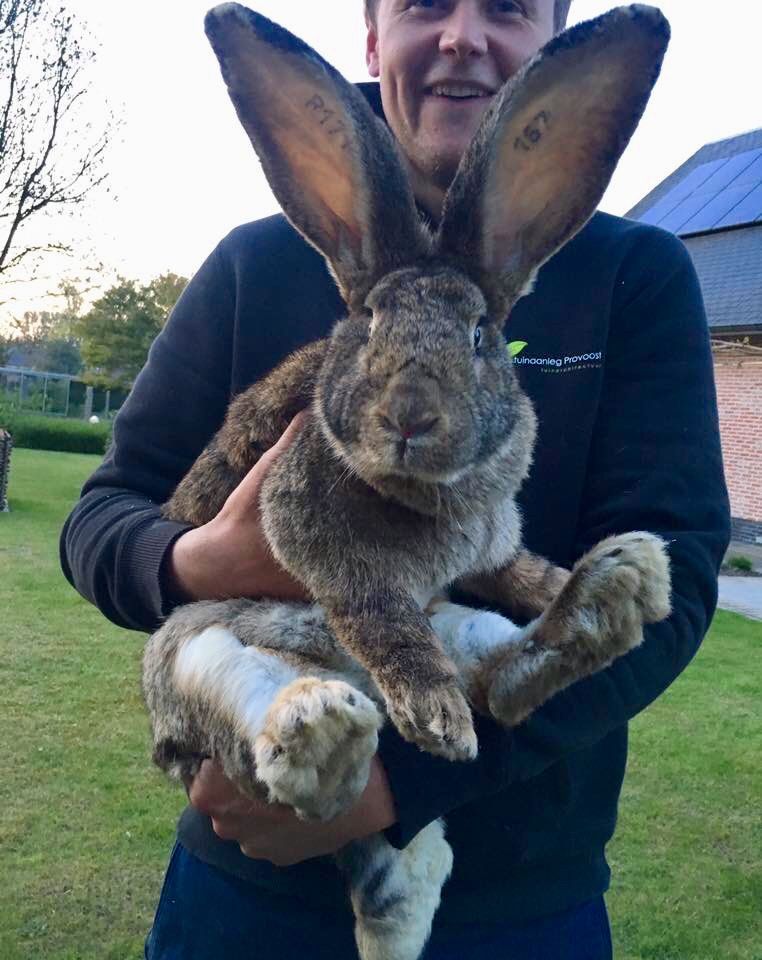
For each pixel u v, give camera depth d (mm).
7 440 16281
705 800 5742
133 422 2893
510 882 2309
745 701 7719
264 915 2348
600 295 2514
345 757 1744
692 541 2223
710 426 2414
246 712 2016
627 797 5730
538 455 2479
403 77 2701
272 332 2750
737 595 13359
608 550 1938
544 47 2162
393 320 2061
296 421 2230
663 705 7492
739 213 21266
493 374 2115
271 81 2248
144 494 2842
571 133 2260
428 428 1925
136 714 6676
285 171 2307
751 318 17562
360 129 2246
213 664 2107
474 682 2074
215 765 2084
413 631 1979
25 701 6855
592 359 2479
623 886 4770
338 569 2043
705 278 20109
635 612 1896
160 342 2967
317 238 2344
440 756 1888
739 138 24531
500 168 2252
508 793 2311
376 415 1956
